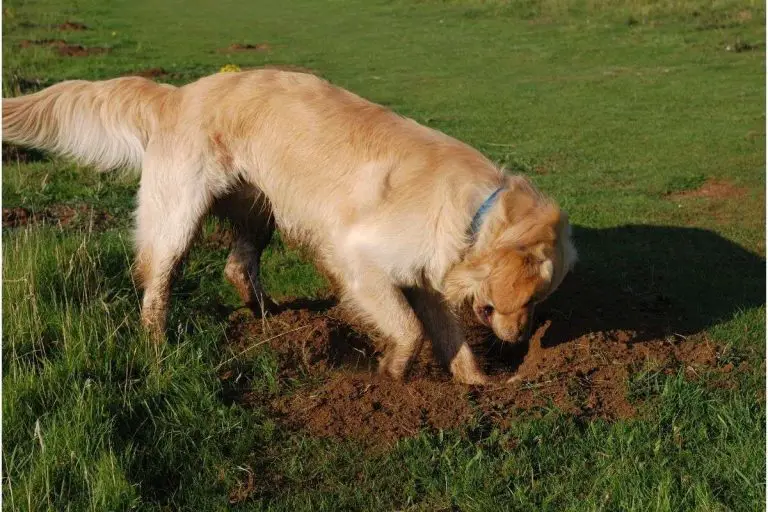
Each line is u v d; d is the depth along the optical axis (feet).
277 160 8.65
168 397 7.99
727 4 31.63
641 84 22.15
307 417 7.95
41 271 9.11
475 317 9.60
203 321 9.00
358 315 8.43
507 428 7.80
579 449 7.61
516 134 16.98
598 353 8.59
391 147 8.32
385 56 27.27
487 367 9.08
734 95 20.49
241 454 7.57
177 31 32.63
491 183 8.16
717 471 7.41
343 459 7.54
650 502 7.09
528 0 35.37
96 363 8.16
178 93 9.04
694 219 12.09
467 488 7.29
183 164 8.75
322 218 8.50
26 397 7.71
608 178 13.82
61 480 7.15
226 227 9.33
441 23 33.27
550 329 9.16
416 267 8.20
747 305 9.69
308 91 8.71
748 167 14.23
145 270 8.91
